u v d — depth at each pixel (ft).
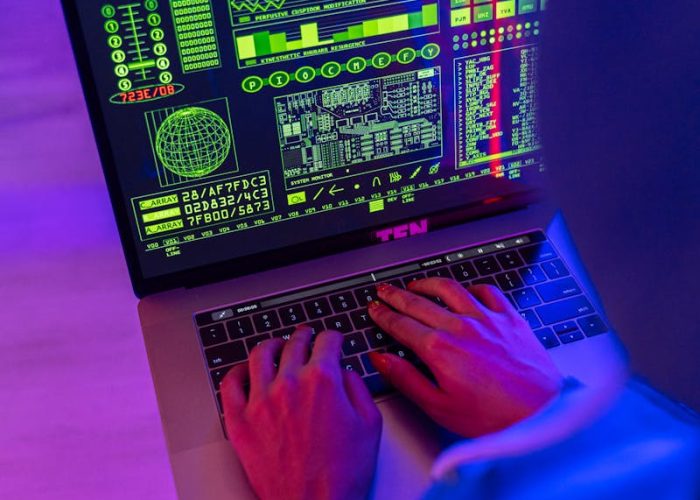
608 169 0.99
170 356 2.55
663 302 1.05
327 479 1.98
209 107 2.46
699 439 1.24
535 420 1.28
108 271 3.00
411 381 2.34
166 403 2.42
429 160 2.84
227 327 2.63
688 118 0.95
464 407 2.21
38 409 2.66
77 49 2.25
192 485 2.20
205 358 2.55
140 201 2.54
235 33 2.37
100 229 3.12
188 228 2.65
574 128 1.00
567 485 1.26
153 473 2.56
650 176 0.98
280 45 2.44
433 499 1.44
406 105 2.70
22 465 2.54
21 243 3.06
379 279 2.82
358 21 2.49
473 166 2.91
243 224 2.72
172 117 2.44
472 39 2.65
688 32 0.92
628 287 1.06
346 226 2.87
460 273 2.86
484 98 2.78
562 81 0.99
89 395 2.71
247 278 2.81
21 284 2.94
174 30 2.31
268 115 2.54
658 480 1.24
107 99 2.35
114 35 2.26
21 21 3.59
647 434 1.27
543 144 1.06
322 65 2.52
